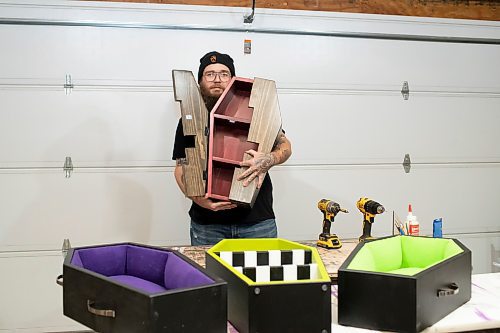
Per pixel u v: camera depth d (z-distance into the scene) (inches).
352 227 133.2
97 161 120.9
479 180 140.3
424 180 136.9
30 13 116.4
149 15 121.0
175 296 41.0
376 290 49.6
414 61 134.9
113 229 122.1
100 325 45.4
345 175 132.3
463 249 57.8
